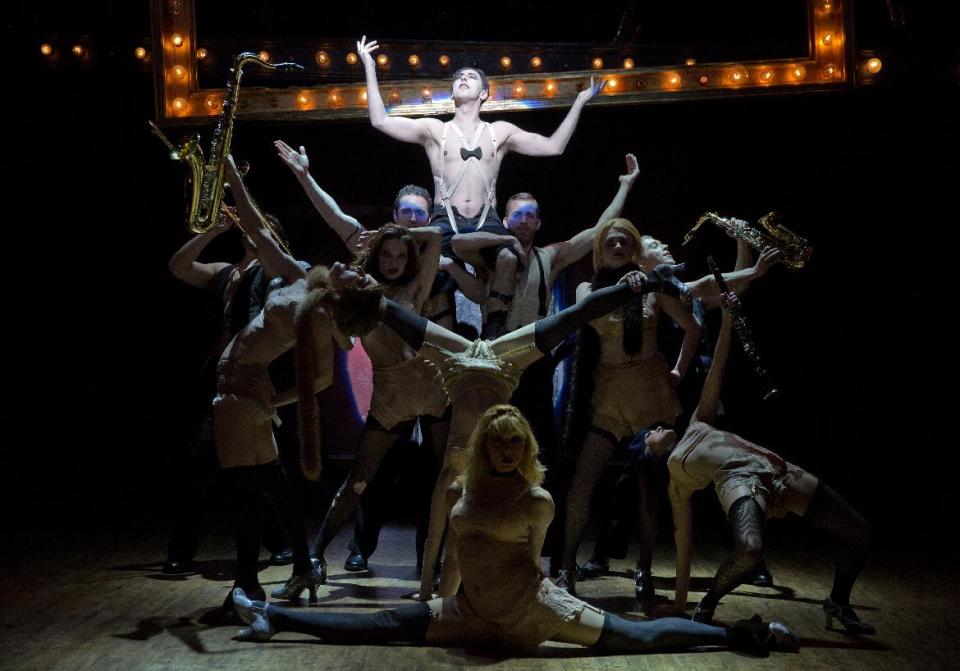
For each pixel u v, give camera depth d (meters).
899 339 9.14
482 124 6.72
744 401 9.20
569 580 5.16
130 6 7.86
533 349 4.37
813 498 4.35
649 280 4.38
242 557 4.58
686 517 4.70
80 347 9.35
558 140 6.72
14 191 8.84
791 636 3.99
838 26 7.29
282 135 8.91
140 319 9.36
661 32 8.86
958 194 8.73
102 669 3.70
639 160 9.16
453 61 7.83
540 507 3.73
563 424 5.73
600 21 9.02
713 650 3.98
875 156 8.81
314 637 4.16
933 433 9.12
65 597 4.94
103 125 8.58
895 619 4.55
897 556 6.20
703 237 9.21
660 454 4.81
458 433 4.39
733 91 7.29
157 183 9.06
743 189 9.12
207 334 5.77
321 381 4.54
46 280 9.16
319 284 4.48
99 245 9.17
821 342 9.27
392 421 5.34
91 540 6.73
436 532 4.71
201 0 8.62
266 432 4.73
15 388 9.28
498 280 5.66
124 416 9.47
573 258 6.06
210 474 5.61
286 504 4.83
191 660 3.81
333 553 6.48
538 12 9.01
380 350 5.27
